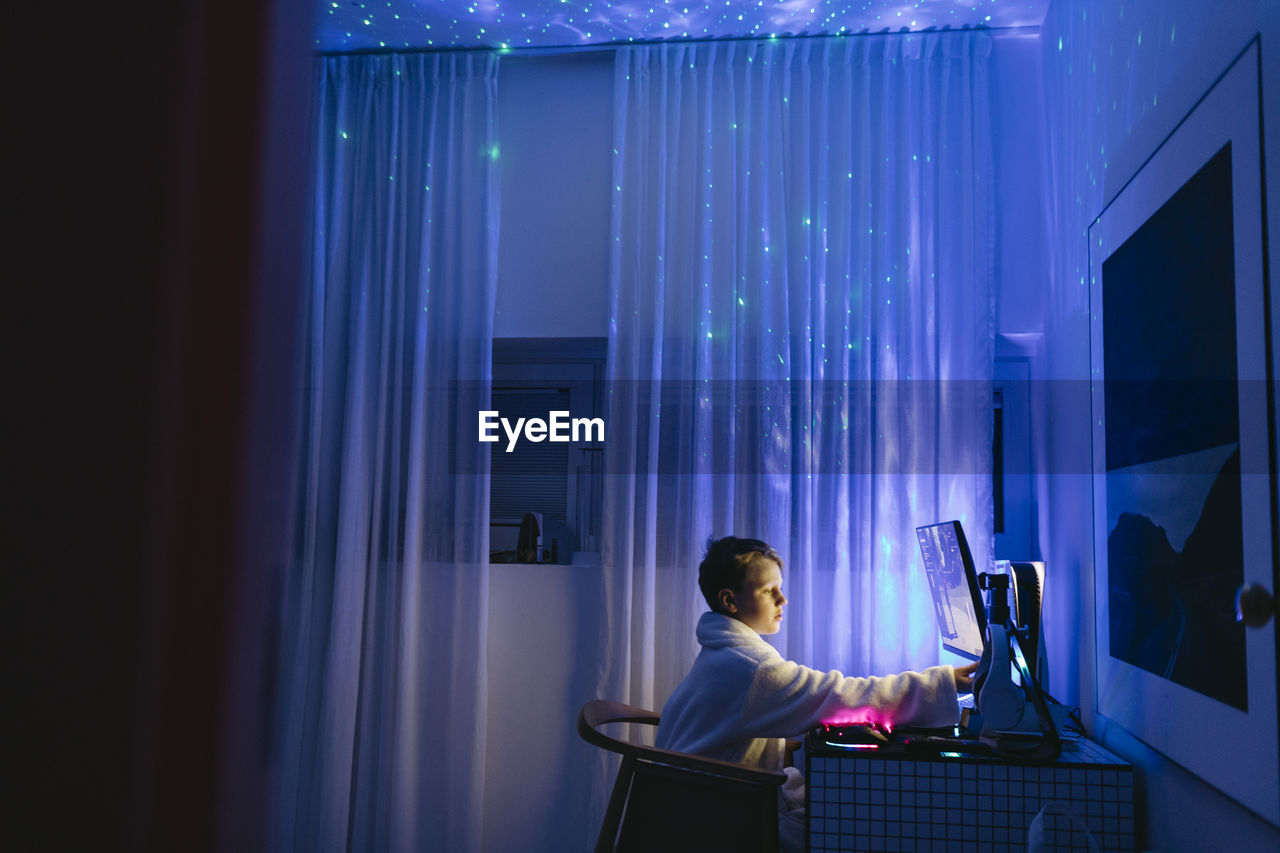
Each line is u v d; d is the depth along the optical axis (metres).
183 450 0.11
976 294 3.16
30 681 0.11
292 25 0.14
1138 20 2.26
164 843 0.11
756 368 3.25
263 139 0.13
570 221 3.46
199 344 0.12
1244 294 1.61
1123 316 2.28
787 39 3.38
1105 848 2.14
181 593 0.11
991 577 2.33
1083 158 2.73
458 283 3.43
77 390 0.11
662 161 3.36
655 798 2.30
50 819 0.11
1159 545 2.01
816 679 2.41
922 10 3.17
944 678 2.38
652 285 3.34
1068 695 2.78
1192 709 1.83
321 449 3.33
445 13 3.23
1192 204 1.86
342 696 3.16
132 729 0.11
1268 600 1.41
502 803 3.24
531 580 3.32
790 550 3.15
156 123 0.12
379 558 3.29
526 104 3.52
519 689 3.28
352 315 3.37
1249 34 1.64
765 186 3.31
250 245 0.13
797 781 2.55
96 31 0.11
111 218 0.11
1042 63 3.24
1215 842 1.80
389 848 3.11
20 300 0.11
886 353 3.20
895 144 3.30
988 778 2.20
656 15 3.23
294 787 3.13
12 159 0.11
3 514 0.10
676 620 3.17
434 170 3.47
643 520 3.22
